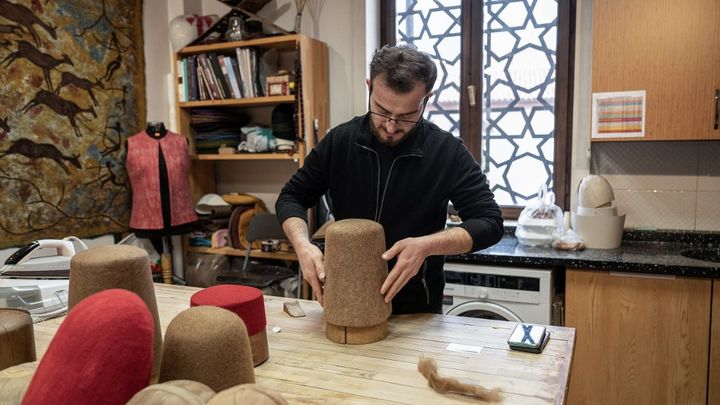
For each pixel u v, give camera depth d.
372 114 1.45
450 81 3.12
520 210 3.01
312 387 0.97
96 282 0.94
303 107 2.90
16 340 0.96
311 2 3.22
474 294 2.45
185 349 0.78
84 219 2.93
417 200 1.56
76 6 2.83
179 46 3.20
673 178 2.64
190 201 3.14
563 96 2.85
